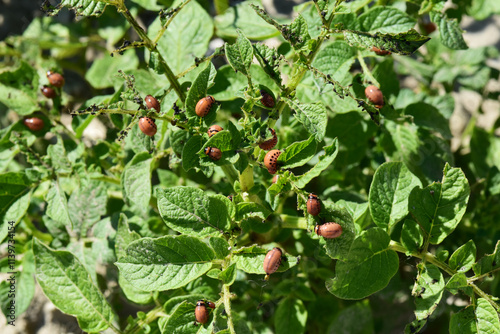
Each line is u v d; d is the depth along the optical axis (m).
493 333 0.39
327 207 0.39
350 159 0.51
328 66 0.44
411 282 0.52
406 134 0.49
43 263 0.42
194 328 0.39
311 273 0.49
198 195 0.39
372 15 0.43
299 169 0.52
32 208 0.53
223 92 0.46
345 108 0.46
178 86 0.41
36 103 0.48
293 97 0.39
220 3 0.53
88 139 0.56
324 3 0.38
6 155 0.47
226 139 0.38
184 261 0.38
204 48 0.48
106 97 0.48
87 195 0.49
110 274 0.51
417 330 0.39
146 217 0.49
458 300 0.52
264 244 0.46
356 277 0.39
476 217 0.52
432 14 0.45
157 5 0.54
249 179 0.41
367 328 0.48
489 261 0.40
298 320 0.47
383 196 0.41
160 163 0.54
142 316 0.43
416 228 0.40
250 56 0.38
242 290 0.49
